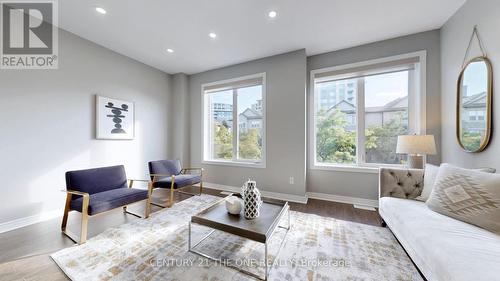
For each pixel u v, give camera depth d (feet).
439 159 8.53
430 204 5.50
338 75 10.48
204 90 13.80
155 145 13.05
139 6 7.14
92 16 7.75
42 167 7.97
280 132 11.07
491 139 5.82
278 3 7.00
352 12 7.50
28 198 7.60
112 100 10.48
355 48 10.12
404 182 6.94
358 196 10.11
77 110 9.11
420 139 7.39
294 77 10.68
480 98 6.18
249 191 5.74
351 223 7.68
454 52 7.55
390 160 9.77
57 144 8.43
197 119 14.14
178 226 7.33
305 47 10.24
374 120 10.04
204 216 5.78
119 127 10.85
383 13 7.56
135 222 7.66
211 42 9.77
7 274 4.77
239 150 13.00
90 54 9.60
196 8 7.27
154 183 9.93
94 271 4.85
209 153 14.21
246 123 12.71
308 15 7.68
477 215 4.43
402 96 9.52
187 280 4.58
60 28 8.52
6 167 7.13
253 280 4.61
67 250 5.74
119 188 8.45
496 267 3.06
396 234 5.73
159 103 13.37
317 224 7.59
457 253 3.48
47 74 8.15
